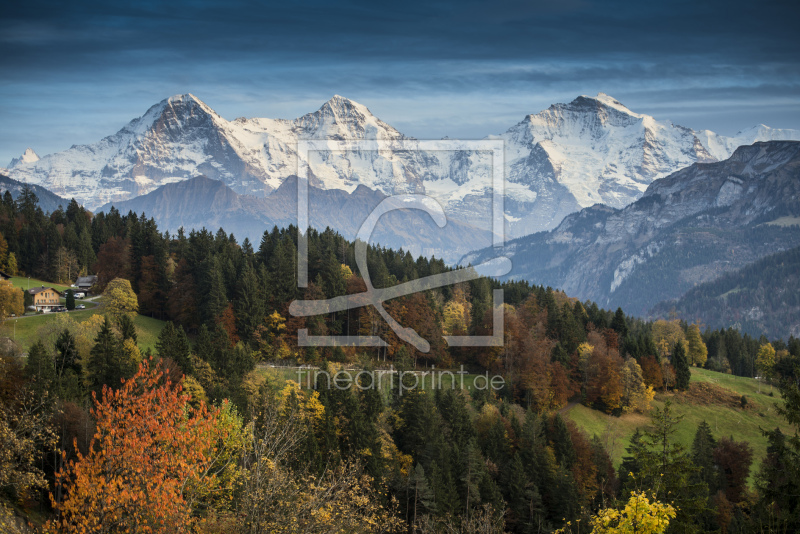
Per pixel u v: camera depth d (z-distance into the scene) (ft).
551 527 255.50
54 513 162.20
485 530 190.90
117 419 115.24
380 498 222.48
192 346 406.62
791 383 150.92
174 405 121.08
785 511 142.00
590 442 349.00
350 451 245.65
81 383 270.87
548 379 404.16
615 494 305.32
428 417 288.30
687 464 151.94
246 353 338.54
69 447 181.78
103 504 103.81
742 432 437.99
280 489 106.22
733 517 277.44
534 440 301.84
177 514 106.11
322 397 276.21
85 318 436.76
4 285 431.43
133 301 447.01
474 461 258.98
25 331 394.11
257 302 429.38
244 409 250.37
